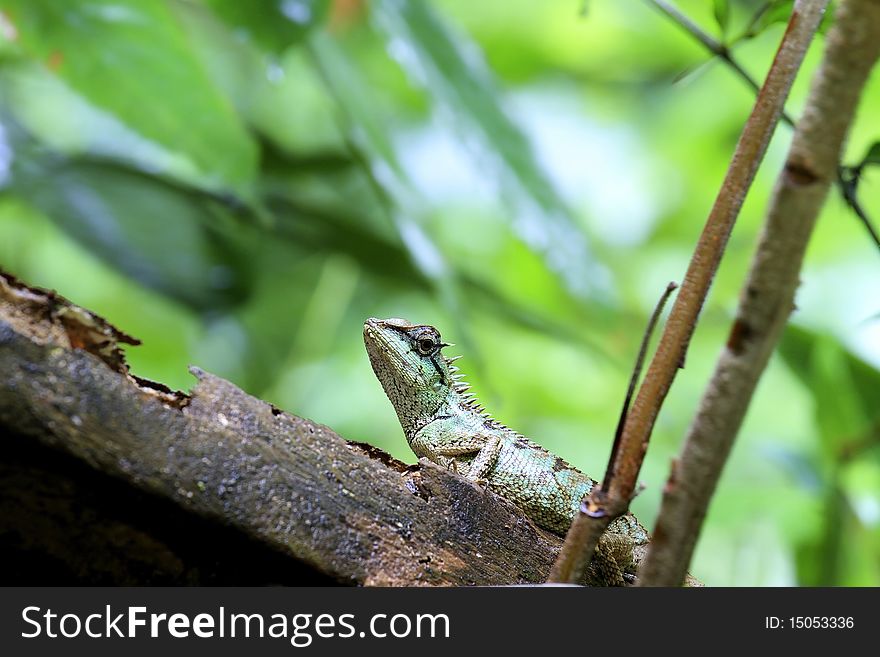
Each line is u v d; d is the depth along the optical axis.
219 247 9.52
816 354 8.79
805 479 8.91
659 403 4.06
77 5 7.09
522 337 12.81
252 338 10.77
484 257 14.21
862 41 3.12
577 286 8.84
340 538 4.72
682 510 3.71
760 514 9.86
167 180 9.45
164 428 4.43
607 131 15.80
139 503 4.36
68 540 4.33
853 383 8.71
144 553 4.44
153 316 12.53
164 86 7.38
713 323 13.80
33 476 4.22
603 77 15.67
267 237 10.39
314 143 13.14
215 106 7.44
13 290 4.36
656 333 13.75
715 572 12.27
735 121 15.25
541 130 15.52
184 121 7.46
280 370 10.85
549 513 6.90
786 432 13.83
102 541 4.37
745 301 3.47
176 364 12.50
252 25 7.28
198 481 4.42
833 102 3.20
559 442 12.92
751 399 3.59
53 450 4.15
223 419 4.62
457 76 8.77
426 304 12.96
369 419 12.72
